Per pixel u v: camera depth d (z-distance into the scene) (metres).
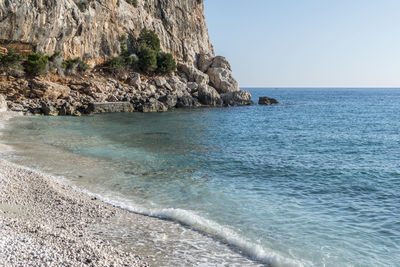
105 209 15.57
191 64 121.38
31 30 69.25
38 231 11.38
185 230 13.79
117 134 43.78
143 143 37.34
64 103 67.75
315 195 19.42
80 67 83.06
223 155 31.22
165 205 17.14
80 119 59.47
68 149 31.59
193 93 103.62
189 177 22.98
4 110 59.09
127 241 12.33
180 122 60.97
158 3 116.88
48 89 67.56
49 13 71.44
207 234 13.48
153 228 13.79
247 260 11.47
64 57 79.44
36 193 16.58
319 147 36.28
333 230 14.38
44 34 72.00
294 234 13.89
